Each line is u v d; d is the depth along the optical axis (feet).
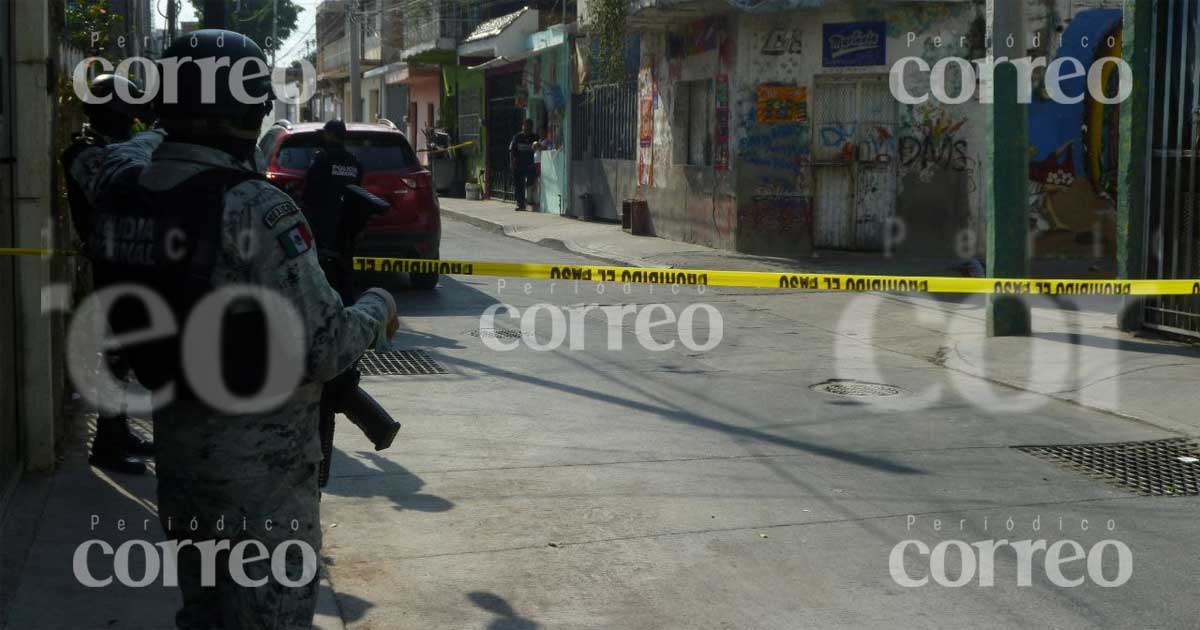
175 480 9.02
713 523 17.35
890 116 53.57
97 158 15.14
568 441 21.99
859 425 23.45
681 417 23.99
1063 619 13.94
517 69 93.50
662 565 15.64
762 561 15.80
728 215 56.29
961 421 23.90
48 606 13.47
